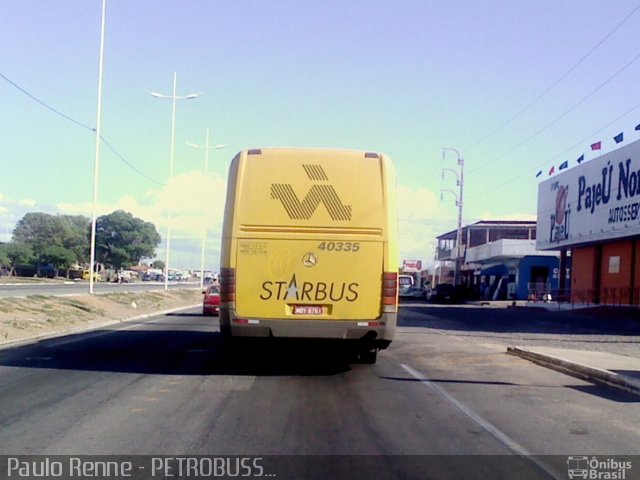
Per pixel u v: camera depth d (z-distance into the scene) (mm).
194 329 26094
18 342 20203
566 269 55281
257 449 8055
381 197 13156
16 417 9633
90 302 36000
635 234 36094
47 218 100250
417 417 9969
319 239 12984
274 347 13516
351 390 12148
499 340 23125
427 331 26891
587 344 21609
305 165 13125
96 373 13836
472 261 75125
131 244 104188
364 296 12977
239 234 12984
